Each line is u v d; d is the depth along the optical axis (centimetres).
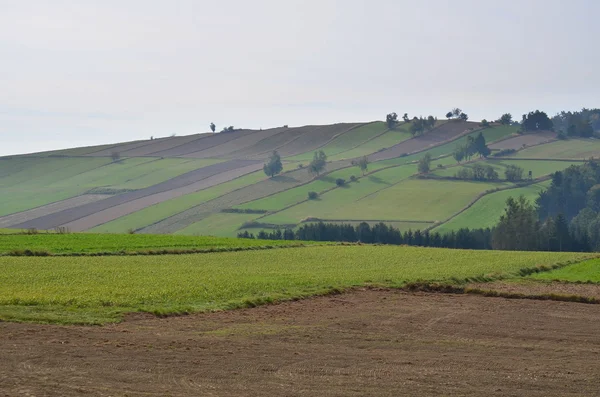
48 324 2530
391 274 4659
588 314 3269
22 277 3950
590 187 18412
